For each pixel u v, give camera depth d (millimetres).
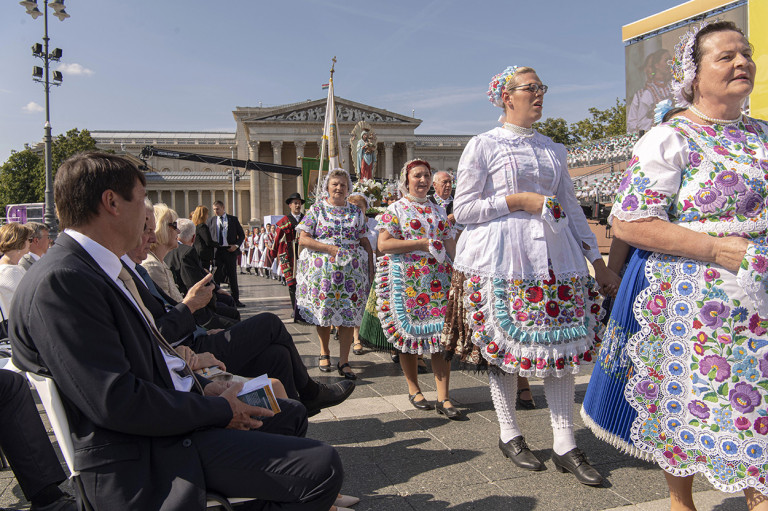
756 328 1898
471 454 3143
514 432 3059
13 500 2727
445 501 2580
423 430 3564
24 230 4023
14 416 2473
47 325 1557
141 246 2719
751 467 1878
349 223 5230
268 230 18703
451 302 3230
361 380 4891
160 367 1849
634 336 2125
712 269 1955
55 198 1763
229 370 2928
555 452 2924
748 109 8117
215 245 9516
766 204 1979
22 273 3848
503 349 2908
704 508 2465
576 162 18109
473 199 3023
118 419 1574
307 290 5180
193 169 76750
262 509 1819
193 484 1669
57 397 1608
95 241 1760
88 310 1600
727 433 1916
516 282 2922
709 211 1993
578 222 3158
